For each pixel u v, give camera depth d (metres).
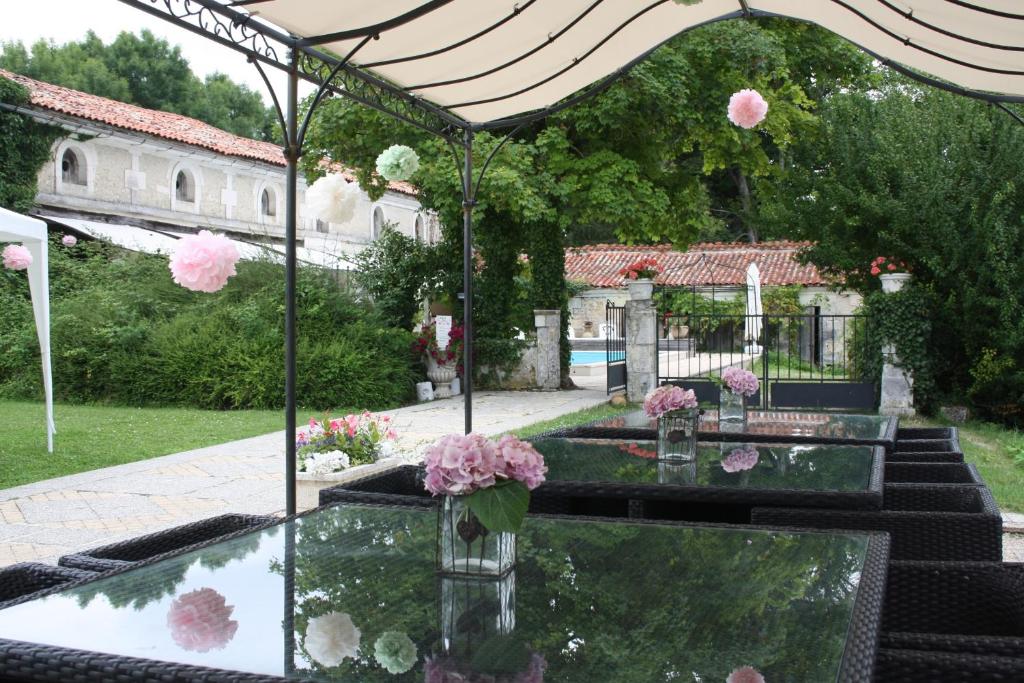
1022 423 12.85
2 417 13.05
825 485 3.76
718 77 16.17
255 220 24.62
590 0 4.87
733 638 1.82
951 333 13.48
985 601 2.73
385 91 5.56
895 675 2.07
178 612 2.01
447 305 17.97
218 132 26.25
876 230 14.12
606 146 16.11
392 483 4.03
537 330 17.84
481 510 2.21
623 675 1.63
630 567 2.37
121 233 19.81
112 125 20.19
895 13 5.06
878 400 13.66
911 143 13.77
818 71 19.52
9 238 9.17
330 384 15.25
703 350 25.95
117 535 6.02
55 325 15.84
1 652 1.75
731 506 4.42
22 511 6.79
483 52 5.23
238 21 4.07
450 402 15.98
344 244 26.48
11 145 18.50
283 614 1.99
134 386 15.37
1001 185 12.52
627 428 5.88
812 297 25.91
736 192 36.44
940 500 3.87
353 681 1.61
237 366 15.27
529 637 1.84
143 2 3.57
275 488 7.66
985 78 5.85
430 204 17.22
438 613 2.00
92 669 1.69
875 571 2.29
